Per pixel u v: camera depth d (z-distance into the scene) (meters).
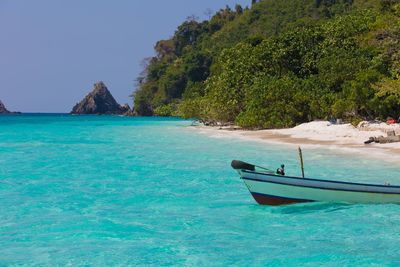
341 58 62.25
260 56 79.56
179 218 16.98
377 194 17.67
